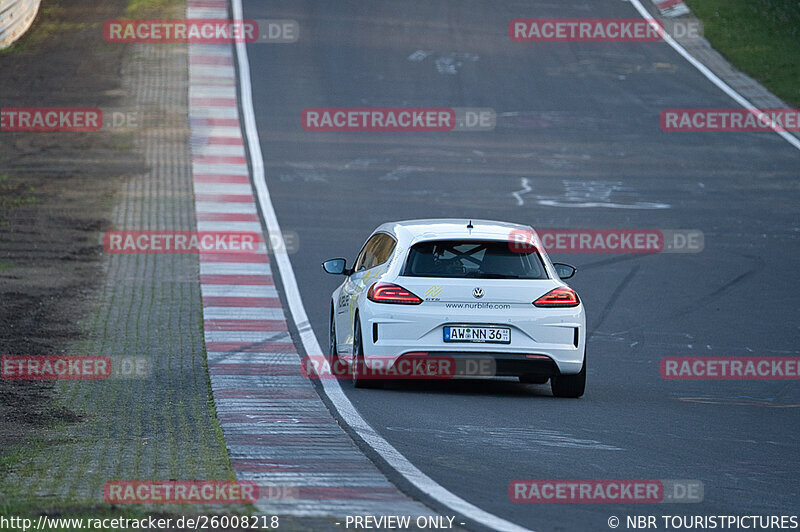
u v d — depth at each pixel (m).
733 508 22.45
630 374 42.97
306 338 47.28
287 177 90.88
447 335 35.12
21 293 55.00
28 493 21.86
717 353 47.62
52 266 62.31
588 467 25.81
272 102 116.38
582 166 98.50
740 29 145.88
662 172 97.44
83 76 124.25
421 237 36.69
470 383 39.78
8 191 82.75
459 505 21.22
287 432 28.55
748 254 70.88
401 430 29.53
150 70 127.00
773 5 153.75
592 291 59.91
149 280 59.88
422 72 128.75
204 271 62.53
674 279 63.47
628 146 105.94
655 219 81.19
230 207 80.44
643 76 130.25
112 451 26.56
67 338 45.81
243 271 62.84
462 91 122.69
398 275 35.81
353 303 37.94
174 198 82.44
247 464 24.50
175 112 111.12
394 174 93.50
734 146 107.19
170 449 26.69
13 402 33.59
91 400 34.12
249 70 128.00
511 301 35.44
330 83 123.81
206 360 41.69
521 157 101.00
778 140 109.62
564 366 35.62
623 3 159.88
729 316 55.22
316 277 61.72
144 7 155.12
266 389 35.81
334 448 26.48
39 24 147.25
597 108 118.31
